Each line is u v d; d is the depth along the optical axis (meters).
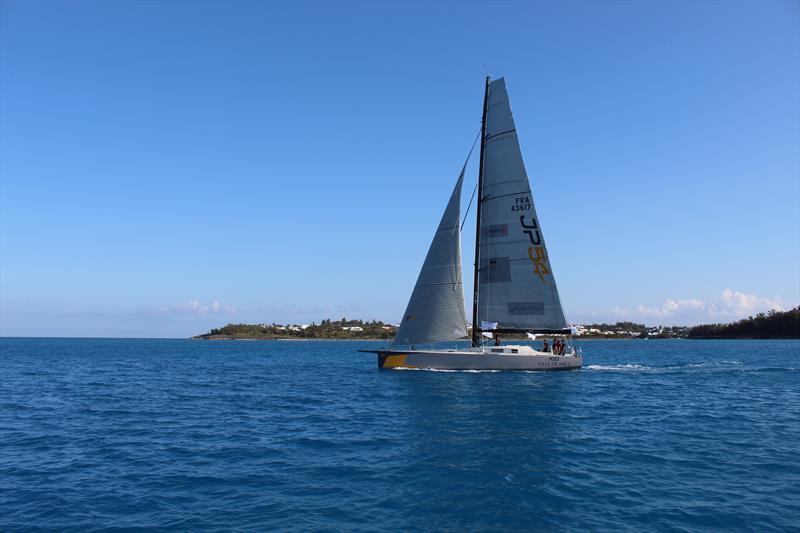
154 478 13.67
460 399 26.72
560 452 15.91
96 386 38.78
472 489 12.41
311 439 18.25
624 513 10.88
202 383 40.69
